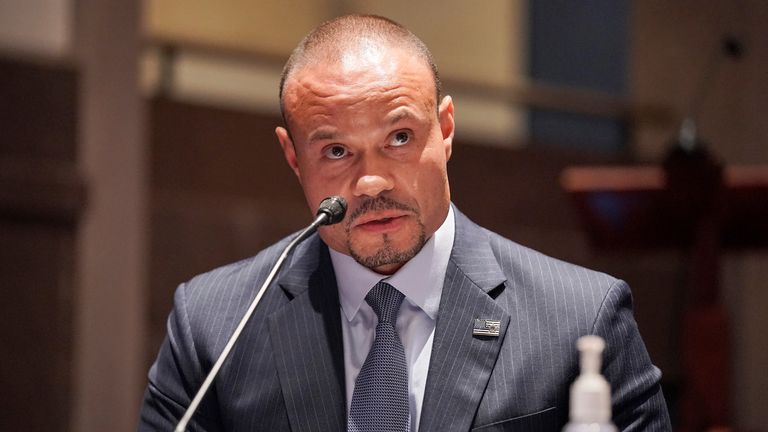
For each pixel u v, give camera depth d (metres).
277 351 5.98
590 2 21.78
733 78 18.94
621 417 5.82
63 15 14.75
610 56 21.38
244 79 20.17
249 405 5.91
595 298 5.95
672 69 19.94
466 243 6.15
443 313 5.87
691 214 11.27
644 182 11.34
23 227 14.04
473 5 23.66
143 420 6.30
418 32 24.45
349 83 5.61
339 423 5.75
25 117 14.24
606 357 5.82
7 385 13.80
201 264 16.86
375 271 5.93
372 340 5.94
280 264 5.40
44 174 14.18
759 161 18.55
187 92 18.25
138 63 15.30
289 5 24.39
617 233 11.72
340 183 5.67
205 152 17.14
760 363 18.62
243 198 17.36
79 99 14.61
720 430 10.90
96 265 14.71
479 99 21.06
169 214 16.66
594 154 20.31
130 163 15.12
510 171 19.62
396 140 5.64
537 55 22.47
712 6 19.33
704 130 19.14
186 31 22.81
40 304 14.08
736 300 18.81
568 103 20.84
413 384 5.80
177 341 6.29
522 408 5.65
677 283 20.36
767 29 18.67
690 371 11.17
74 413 14.20
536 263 6.15
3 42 14.28
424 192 5.68
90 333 14.61
